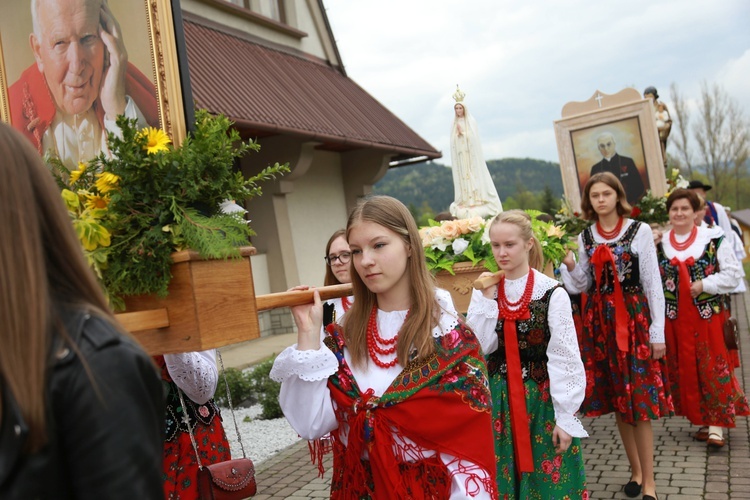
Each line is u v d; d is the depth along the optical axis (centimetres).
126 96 270
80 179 220
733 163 4206
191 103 265
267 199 1255
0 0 304
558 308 333
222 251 194
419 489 203
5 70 315
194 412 286
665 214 723
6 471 106
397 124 1538
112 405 112
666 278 543
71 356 112
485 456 207
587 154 800
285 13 1424
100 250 197
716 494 442
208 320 195
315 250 1385
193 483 278
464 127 514
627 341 441
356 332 220
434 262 390
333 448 226
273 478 538
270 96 1150
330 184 1471
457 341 213
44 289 115
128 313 188
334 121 1263
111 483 109
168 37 261
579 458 338
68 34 289
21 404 107
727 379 522
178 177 204
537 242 364
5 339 110
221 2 1216
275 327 1281
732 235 901
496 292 352
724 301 537
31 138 309
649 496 431
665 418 635
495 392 343
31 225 117
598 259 456
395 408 205
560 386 328
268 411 723
